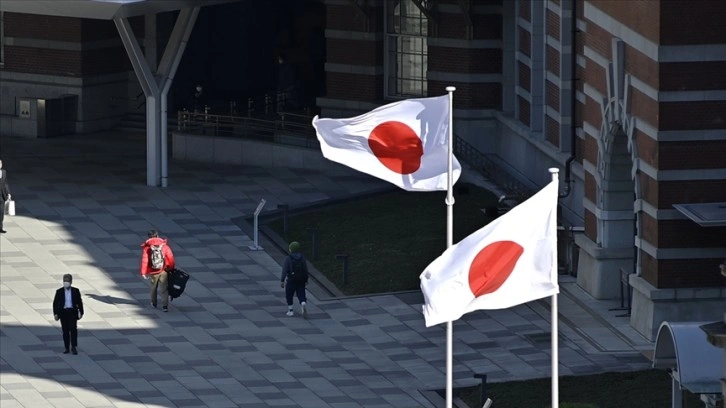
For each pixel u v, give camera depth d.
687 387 68.31
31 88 141.12
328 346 93.62
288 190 122.94
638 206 93.50
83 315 96.62
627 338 92.75
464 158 125.06
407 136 72.69
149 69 121.00
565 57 108.94
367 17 130.62
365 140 72.88
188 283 103.56
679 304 91.75
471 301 62.12
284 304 100.38
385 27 130.88
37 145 136.12
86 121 140.62
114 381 88.00
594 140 99.69
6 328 95.50
